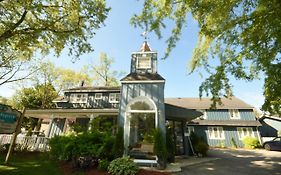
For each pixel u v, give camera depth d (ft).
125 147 35.78
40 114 65.41
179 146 48.08
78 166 31.27
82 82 91.25
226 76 23.30
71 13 41.75
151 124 42.01
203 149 49.11
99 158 32.73
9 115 32.99
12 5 35.35
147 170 30.73
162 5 27.89
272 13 19.89
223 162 41.01
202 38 29.37
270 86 26.12
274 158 47.39
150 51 47.93
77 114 61.82
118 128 36.35
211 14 23.66
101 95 75.82
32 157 42.37
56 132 68.95
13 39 41.91
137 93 39.99
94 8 42.80
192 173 30.94
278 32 20.29
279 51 23.41
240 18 23.61
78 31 44.21
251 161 42.52
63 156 34.91
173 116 45.27
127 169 28.40
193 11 24.35
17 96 105.60
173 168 32.96
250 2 23.97
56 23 42.96
